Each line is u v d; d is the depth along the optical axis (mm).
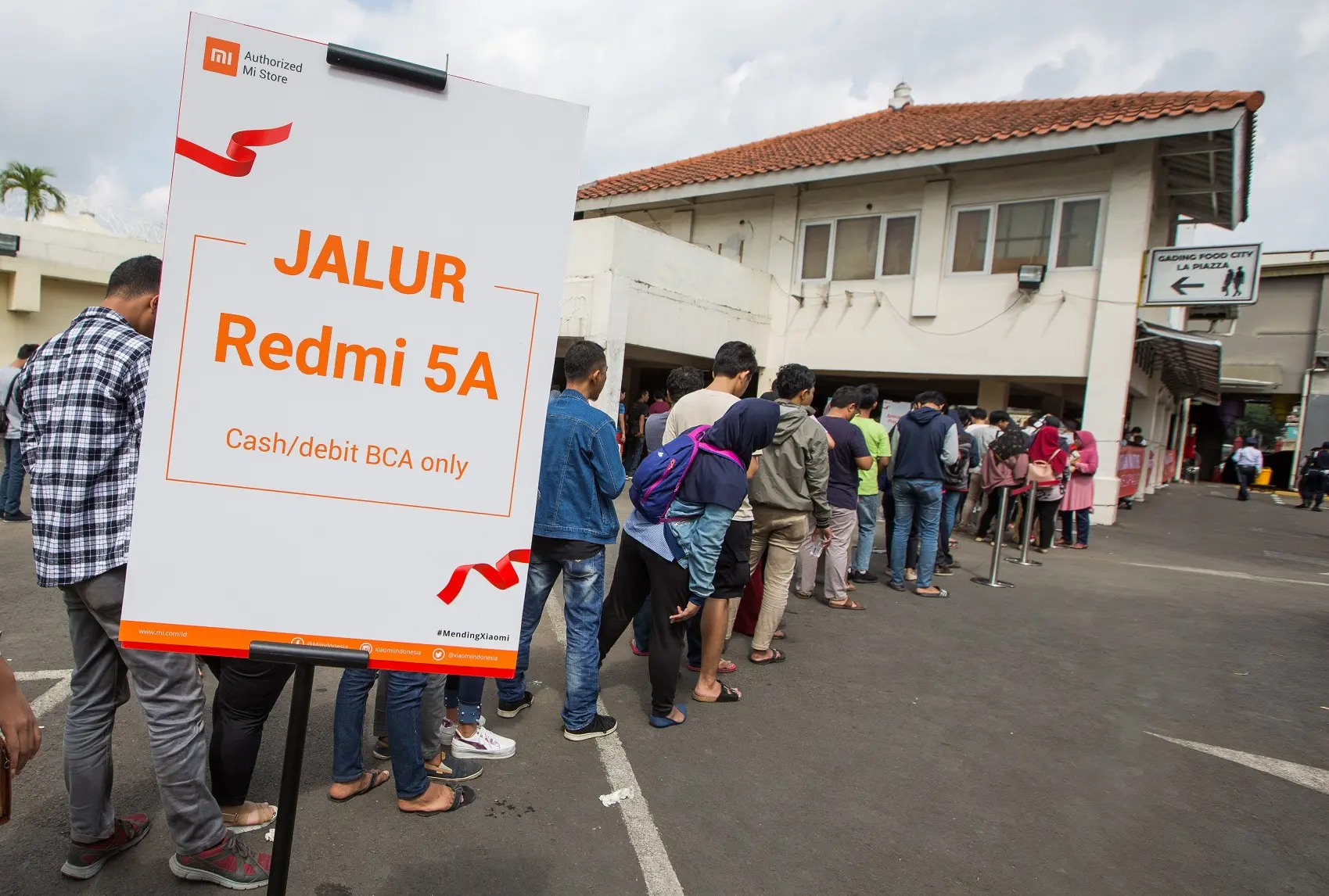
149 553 1341
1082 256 11250
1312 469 17453
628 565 3664
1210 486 24484
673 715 3631
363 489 1409
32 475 2086
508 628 1471
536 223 1442
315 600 1405
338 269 1372
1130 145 10648
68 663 3859
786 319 14062
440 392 1424
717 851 2654
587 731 3434
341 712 2762
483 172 1413
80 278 14602
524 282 1442
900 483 6316
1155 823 2980
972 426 9508
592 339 10875
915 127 14781
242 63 1312
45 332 14516
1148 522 12219
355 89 1356
